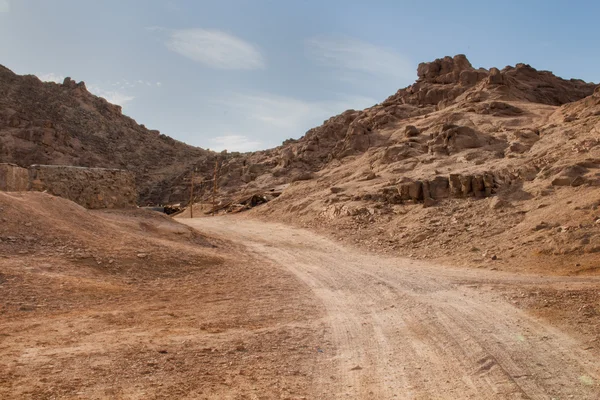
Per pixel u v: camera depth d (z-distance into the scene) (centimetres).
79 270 1384
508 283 1446
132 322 1027
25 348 813
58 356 784
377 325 1087
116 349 835
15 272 1236
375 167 4144
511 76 5728
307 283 1569
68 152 8625
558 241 1803
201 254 1789
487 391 726
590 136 2903
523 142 3366
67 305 1112
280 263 1947
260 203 4812
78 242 1566
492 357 855
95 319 1023
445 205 2658
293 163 6094
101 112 11838
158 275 1508
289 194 4350
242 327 1041
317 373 803
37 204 1748
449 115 4672
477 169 3020
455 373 799
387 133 5347
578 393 712
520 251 1856
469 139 3697
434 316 1130
